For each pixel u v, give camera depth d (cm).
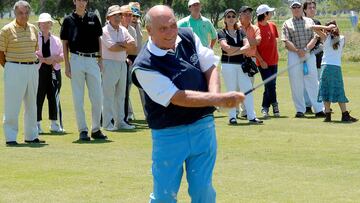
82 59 1346
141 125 1600
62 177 1011
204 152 655
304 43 1706
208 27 1612
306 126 1523
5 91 1301
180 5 6975
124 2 5762
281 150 1211
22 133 1474
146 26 658
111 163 1112
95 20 1361
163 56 649
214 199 671
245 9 1620
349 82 2662
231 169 1054
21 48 1285
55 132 1488
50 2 6281
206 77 665
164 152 655
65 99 2180
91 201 876
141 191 925
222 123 1587
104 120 1515
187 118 649
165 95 638
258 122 1583
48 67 1483
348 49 4138
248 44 1573
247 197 887
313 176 1005
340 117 1680
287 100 2112
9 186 959
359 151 1198
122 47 1481
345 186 945
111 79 1492
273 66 1720
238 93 629
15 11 1287
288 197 887
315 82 1709
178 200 880
